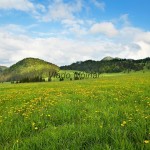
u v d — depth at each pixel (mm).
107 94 17359
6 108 13406
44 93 21156
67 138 6730
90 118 9141
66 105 12430
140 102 12922
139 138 6238
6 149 6156
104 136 6602
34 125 8680
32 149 6039
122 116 9328
